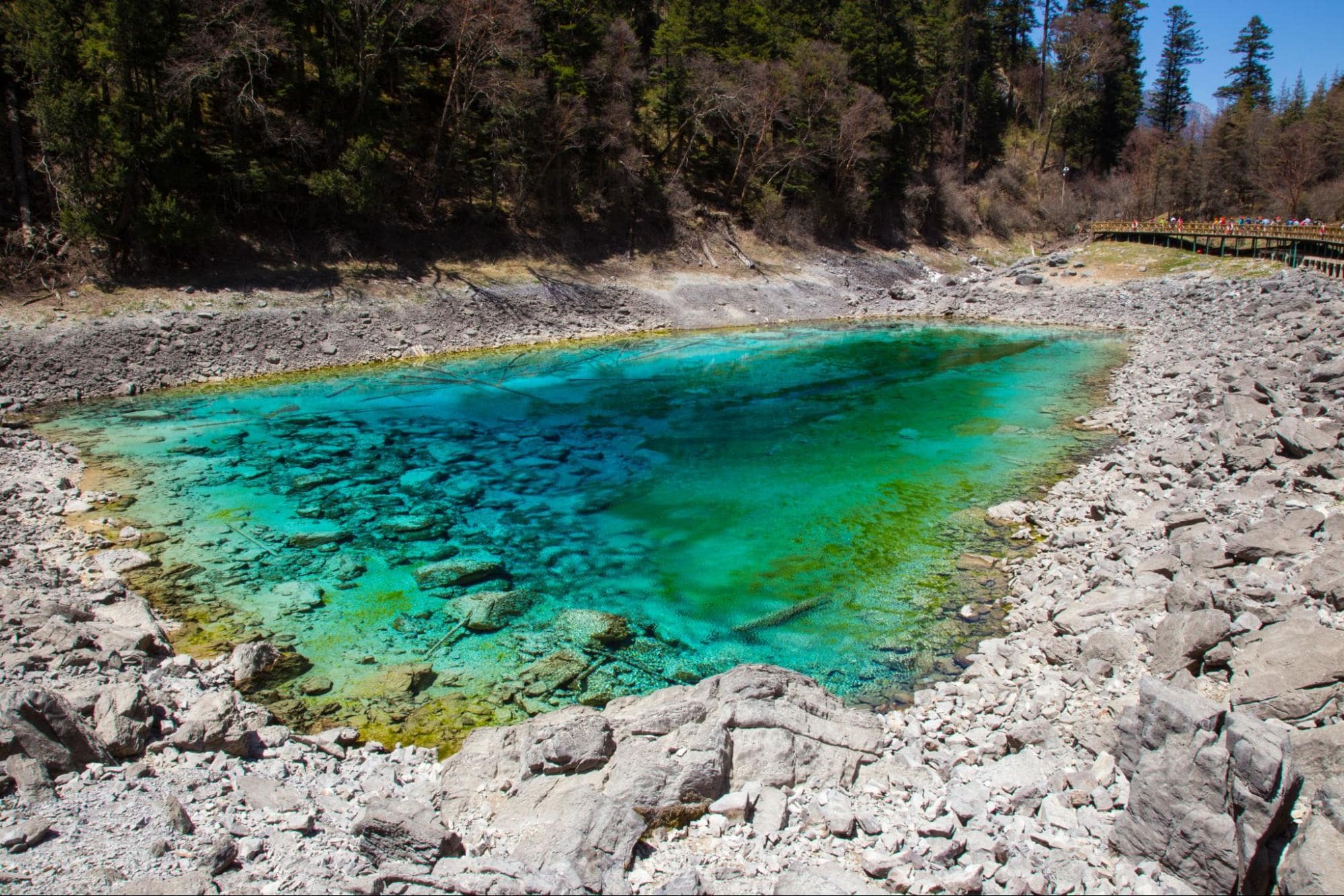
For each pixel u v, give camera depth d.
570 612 13.70
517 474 20.72
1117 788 7.91
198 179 35.16
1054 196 77.44
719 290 48.75
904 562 15.60
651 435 24.34
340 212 39.25
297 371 31.91
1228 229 54.19
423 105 48.53
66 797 7.91
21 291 29.98
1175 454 18.95
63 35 30.58
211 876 6.98
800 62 58.56
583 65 48.81
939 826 7.52
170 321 30.86
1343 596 10.04
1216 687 9.27
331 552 15.97
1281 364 24.17
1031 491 19.33
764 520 17.73
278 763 9.26
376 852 7.40
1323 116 71.12
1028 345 40.50
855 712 9.97
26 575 13.55
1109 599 12.07
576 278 45.00
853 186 62.72
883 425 25.39
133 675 10.88
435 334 36.62
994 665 11.55
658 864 7.38
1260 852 6.72
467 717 10.89
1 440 21.03
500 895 6.68
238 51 34.78
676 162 57.94
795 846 7.58
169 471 20.47
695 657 12.39
